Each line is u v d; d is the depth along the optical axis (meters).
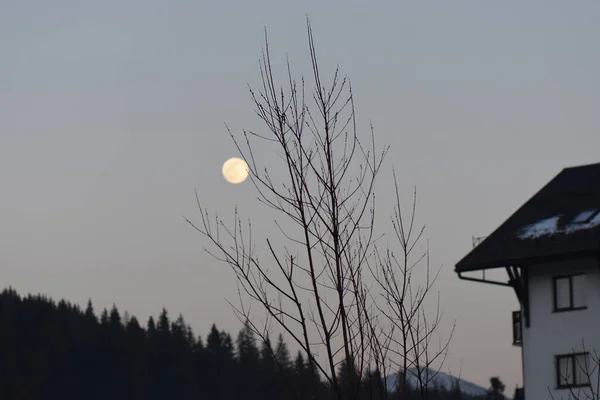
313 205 25.73
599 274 107.88
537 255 110.81
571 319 109.12
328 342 24.41
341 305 24.81
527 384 111.19
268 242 25.38
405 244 27.70
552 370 109.56
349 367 24.42
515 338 115.06
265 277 25.09
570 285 110.38
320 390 24.09
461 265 115.44
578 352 108.00
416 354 26.19
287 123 26.48
